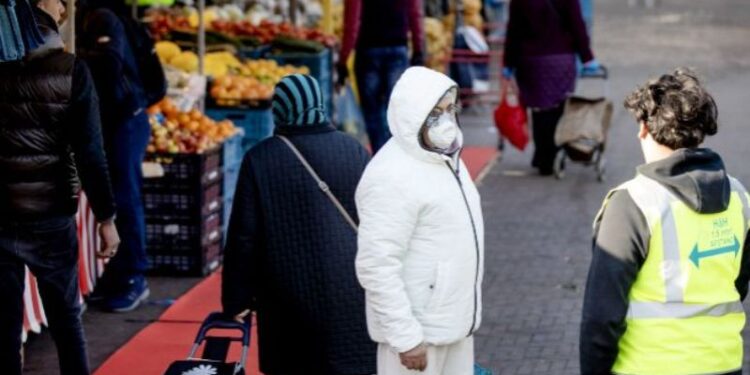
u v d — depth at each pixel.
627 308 6.21
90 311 12.15
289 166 8.11
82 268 11.88
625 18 44.44
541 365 10.79
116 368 10.55
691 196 6.19
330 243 8.05
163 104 13.91
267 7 22.61
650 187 6.23
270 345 8.17
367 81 17.41
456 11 25.55
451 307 6.93
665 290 6.22
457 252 6.91
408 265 6.89
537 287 13.29
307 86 8.22
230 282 8.09
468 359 7.26
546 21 18.55
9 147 8.39
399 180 6.80
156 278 13.42
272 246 8.06
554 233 15.69
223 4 21.45
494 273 13.83
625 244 6.17
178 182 13.27
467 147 21.53
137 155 12.05
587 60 18.64
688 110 6.20
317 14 24.09
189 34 17.70
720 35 39.06
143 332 11.55
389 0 17.16
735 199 6.39
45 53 8.45
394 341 6.78
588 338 6.22
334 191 8.11
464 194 6.98
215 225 13.83
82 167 8.76
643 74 30.66
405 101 6.78
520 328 11.85
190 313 12.13
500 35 29.45
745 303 12.46
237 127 15.35
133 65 11.88
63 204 8.63
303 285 8.03
